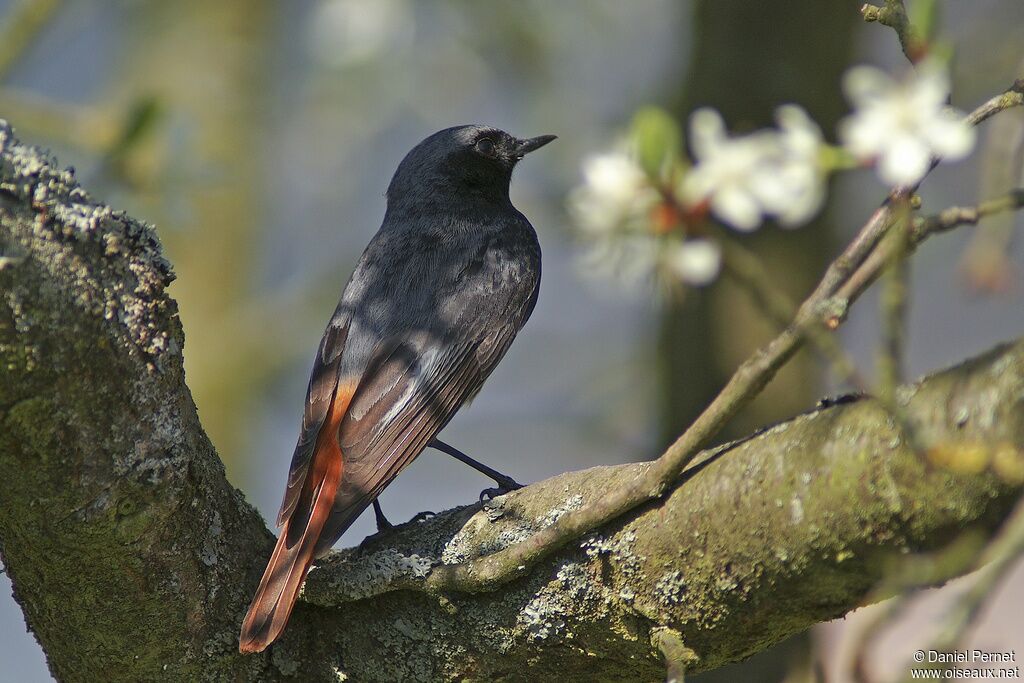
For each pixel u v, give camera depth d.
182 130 10.25
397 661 6.85
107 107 12.12
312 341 17.42
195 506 6.71
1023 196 5.05
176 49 18.53
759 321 11.77
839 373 4.98
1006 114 7.37
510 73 16.11
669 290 6.66
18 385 5.83
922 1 5.66
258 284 18.42
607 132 14.68
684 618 5.81
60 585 6.56
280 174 19.23
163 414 6.36
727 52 12.17
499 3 15.85
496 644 6.51
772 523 5.33
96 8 17.61
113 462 6.23
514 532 6.58
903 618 5.46
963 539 4.71
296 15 19.00
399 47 15.42
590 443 16.23
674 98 12.84
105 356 6.05
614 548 5.92
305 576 6.81
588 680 6.50
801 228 11.77
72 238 5.98
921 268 14.64
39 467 6.07
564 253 16.58
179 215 10.30
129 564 6.50
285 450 18.98
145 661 6.86
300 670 7.02
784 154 6.16
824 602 5.43
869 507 5.00
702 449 5.53
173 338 6.42
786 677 10.55
